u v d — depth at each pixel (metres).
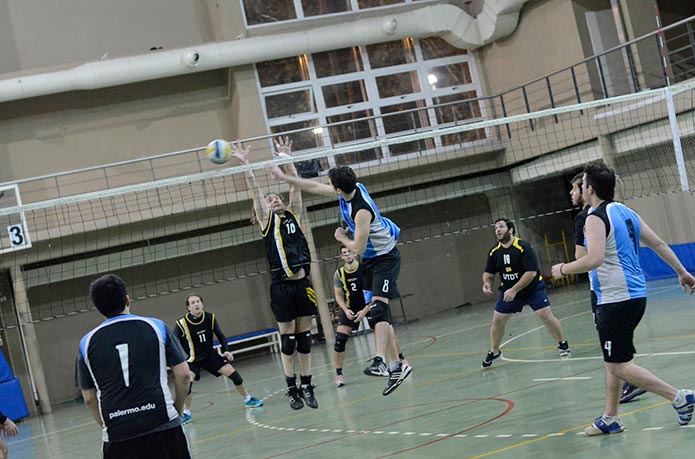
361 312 11.16
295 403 7.96
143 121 20.92
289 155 7.93
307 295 7.87
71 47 20.88
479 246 23.55
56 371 19.58
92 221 18.47
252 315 21.50
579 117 18.67
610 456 4.90
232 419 10.17
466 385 9.15
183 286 20.78
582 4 19.75
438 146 21.69
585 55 19.56
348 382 11.56
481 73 22.73
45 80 18.88
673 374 7.03
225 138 21.55
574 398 7.05
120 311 4.33
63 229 18.19
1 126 19.88
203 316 10.68
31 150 20.02
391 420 7.80
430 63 22.33
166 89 21.23
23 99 20.11
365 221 6.29
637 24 19.33
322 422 8.48
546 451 5.35
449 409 7.79
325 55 21.47
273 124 20.77
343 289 11.28
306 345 8.07
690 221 16.47
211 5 21.66
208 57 19.72
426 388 9.54
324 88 21.33
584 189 5.25
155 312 20.47
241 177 20.39
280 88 20.92
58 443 11.48
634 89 19.09
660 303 13.13
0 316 18.88
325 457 6.59
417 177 21.00
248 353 21.52
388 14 21.95
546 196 23.34
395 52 22.09
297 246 7.69
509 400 7.61
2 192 17.42
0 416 5.97
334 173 6.33
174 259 20.75
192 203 19.03
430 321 20.70
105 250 19.16
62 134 20.28
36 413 18.48
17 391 16.95
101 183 20.38
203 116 21.42
